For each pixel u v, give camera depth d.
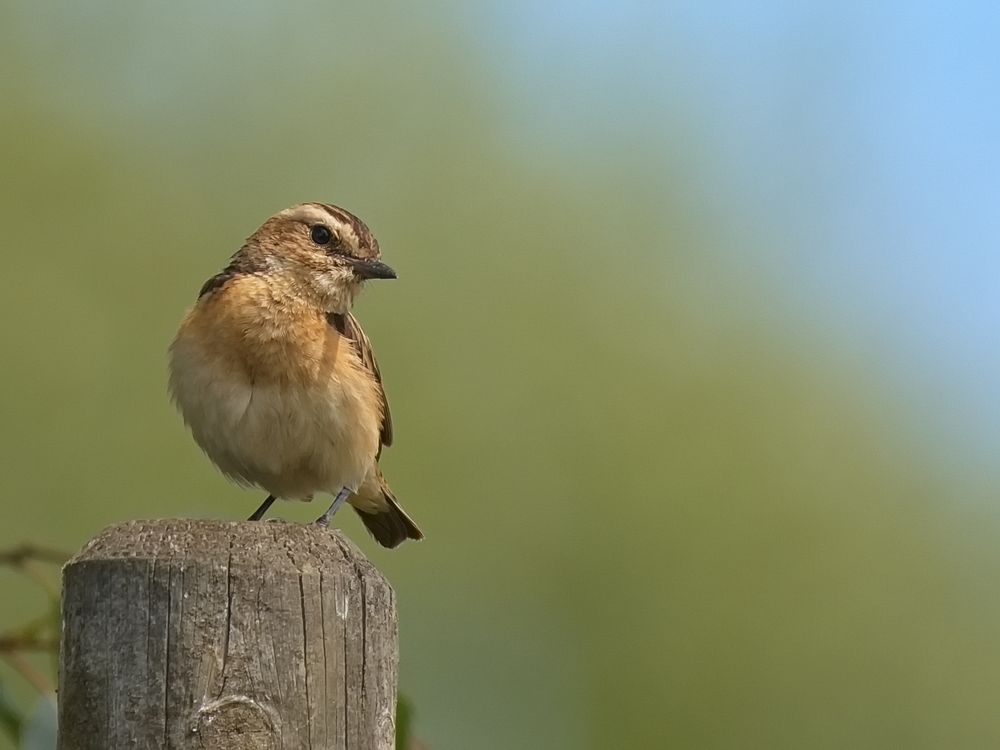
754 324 17.41
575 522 15.45
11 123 15.48
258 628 5.13
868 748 15.16
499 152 17.38
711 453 16.17
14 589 13.48
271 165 16.47
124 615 5.13
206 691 5.07
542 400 16.03
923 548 16.45
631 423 16.14
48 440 14.57
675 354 16.83
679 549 15.48
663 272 17.41
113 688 5.11
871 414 17.20
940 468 17.19
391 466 15.08
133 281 15.45
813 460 16.56
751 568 15.58
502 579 15.00
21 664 7.85
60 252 15.27
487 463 15.51
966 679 15.80
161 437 14.96
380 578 5.44
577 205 17.38
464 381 15.86
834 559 15.95
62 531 14.26
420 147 17.06
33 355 14.76
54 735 7.80
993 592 16.38
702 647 15.09
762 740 14.87
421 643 14.52
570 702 14.65
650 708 14.79
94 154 15.83
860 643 15.58
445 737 14.28
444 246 16.56
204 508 14.66
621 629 15.09
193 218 15.98
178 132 16.36
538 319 16.52
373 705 5.28
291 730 5.10
